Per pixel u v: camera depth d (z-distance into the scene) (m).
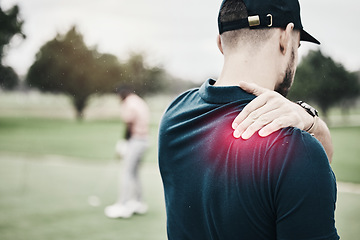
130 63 36.81
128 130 5.38
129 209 5.34
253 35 0.99
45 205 5.90
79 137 20.16
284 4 0.99
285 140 0.84
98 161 11.45
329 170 0.84
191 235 1.00
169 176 1.07
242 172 0.86
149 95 41.25
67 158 12.04
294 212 0.80
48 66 29.47
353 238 4.30
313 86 15.05
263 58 1.00
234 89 0.97
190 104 1.08
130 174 5.39
